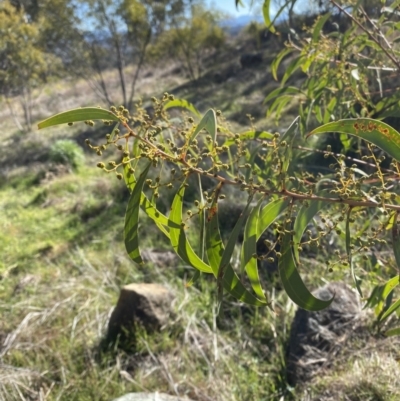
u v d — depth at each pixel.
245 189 0.88
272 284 3.32
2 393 2.65
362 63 1.62
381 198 0.86
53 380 2.84
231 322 3.14
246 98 10.28
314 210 0.91
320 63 1.78
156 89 16.05
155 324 3.07
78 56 14.55
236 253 3.75
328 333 2.65
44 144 10.97
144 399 2.33
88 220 5.74
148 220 4.96
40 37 14.23
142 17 13.99
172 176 0.86
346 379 2.33
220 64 16.50
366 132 0.84
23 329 3.25
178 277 3.80
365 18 1.59
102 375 2.77
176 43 15.09
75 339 3.13
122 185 6.40
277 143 0.94
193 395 2.58
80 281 3.96
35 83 14.77
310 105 1.68
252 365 2.72
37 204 6.87
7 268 4.72
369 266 2.48
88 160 8.59
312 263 3.28
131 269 3.99
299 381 2.52
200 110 10.35
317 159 4.43
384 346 2.47
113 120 0.83
